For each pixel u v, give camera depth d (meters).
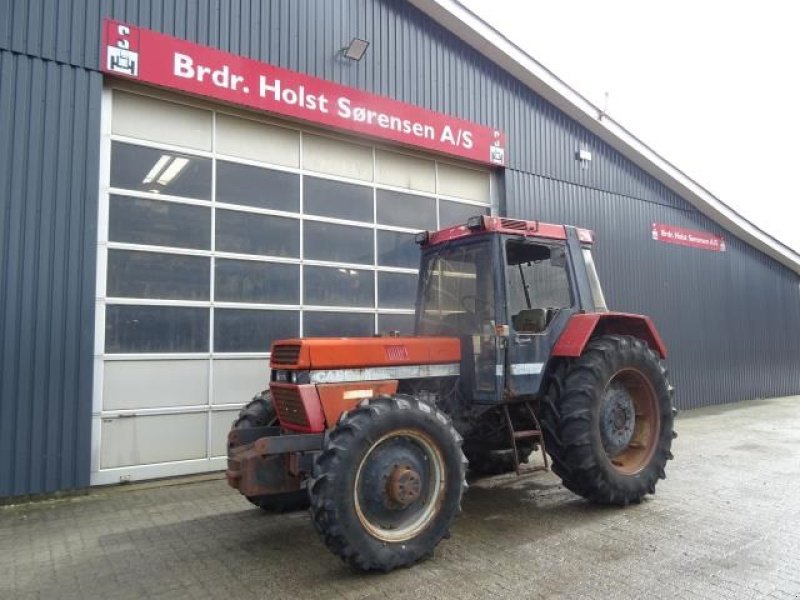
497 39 9.26
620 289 11.16
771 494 5.36
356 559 3.56
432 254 5.62
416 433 3.94
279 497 5.00
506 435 5.13
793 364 15.05
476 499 5.34
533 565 3.76
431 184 8.85
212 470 6.56
